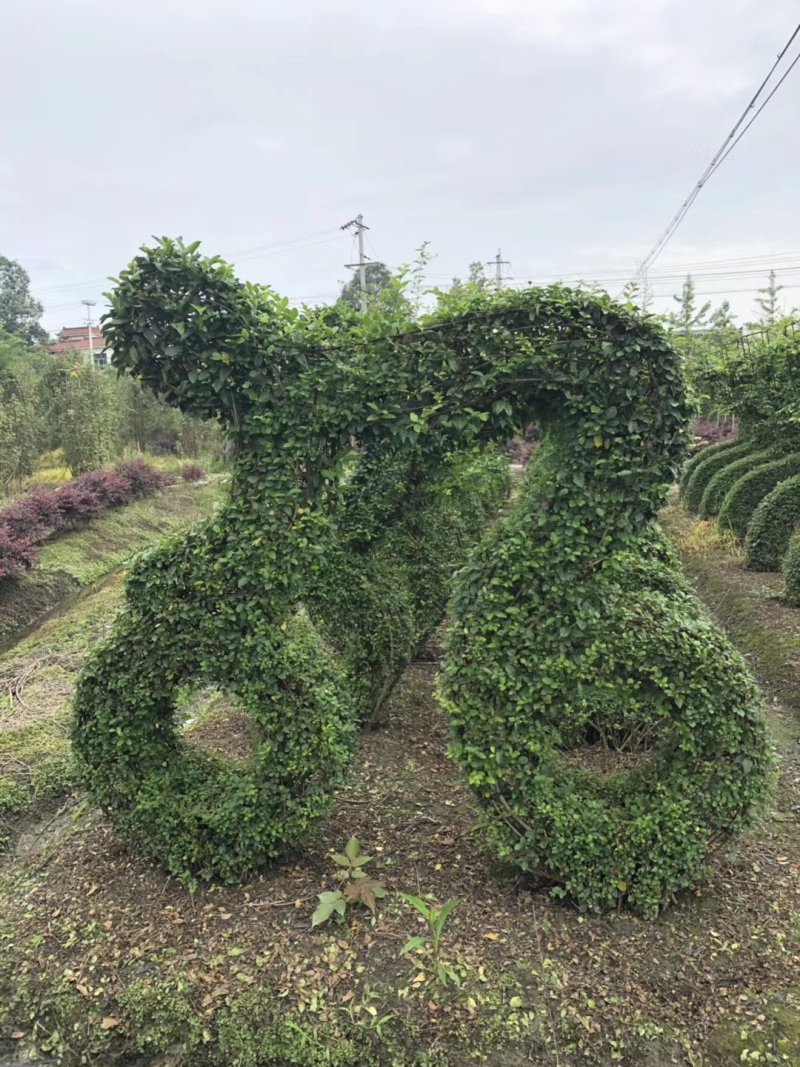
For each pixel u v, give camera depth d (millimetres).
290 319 3846
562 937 3404
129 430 24297
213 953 3359
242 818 3764
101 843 4352
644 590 4676
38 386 20297
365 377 3707
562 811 3537
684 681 3463
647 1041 2871
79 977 3324
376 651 5539
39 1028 3207
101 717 3867
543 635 3467
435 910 3543
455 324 3650
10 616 11695
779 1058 2781
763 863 4098
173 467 23812
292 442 3730
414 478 5312
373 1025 2963
